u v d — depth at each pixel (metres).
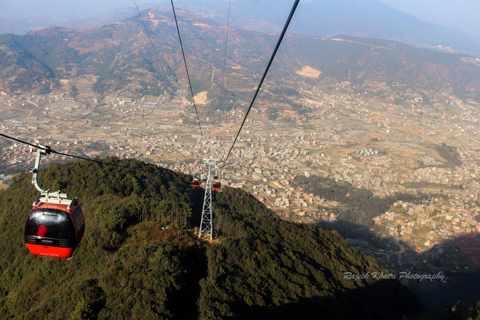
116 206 48.75
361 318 40.16
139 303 28.44
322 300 38.91
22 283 39.25
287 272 41.03
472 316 41.69
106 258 36.88
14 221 57.03
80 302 27.77
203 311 29.66
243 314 31.22
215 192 83.44
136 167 78.81
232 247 42.12
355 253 57.47
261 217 59.66
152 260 34.84
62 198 12.83
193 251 41.28
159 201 53.22
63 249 12.62
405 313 46.97
